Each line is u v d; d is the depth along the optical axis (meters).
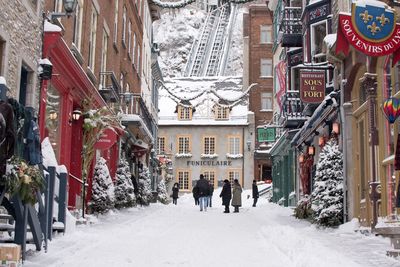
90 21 19.28
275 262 8.93
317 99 19.69
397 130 12.71
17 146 8.28
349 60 15.92
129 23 29.34
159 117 60.56
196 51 103.44
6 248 7.15
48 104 15.09
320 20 22.92
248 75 59.44
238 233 14.12
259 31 56.22
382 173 13.58
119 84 24.94
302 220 19.09
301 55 26.89
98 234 12.84
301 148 27.02
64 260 8.72
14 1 11.79
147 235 13.23
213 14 113.12
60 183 11.89
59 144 16.23
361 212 15.34
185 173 59.47
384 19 11.78
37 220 9.16
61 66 15.29
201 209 26.72
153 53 42.81
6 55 11.31
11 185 7.77
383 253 10.17
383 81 13.60
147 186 28.59
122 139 27.09
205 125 59.66
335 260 8.91
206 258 9.32
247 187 57.91
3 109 7.80
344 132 16.20
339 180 15.98
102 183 18.95
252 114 57.19
